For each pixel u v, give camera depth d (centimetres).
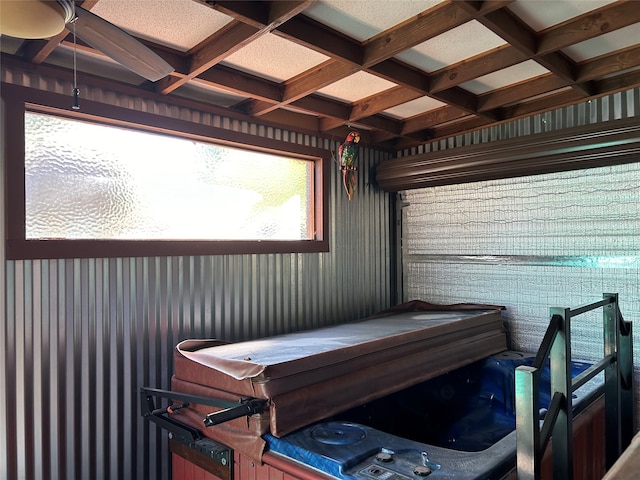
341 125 415
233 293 358
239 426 234
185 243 325
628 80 330
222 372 245
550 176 397
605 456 291
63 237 279
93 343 282
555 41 254
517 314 418
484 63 289
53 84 271
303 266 412
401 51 257
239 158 377
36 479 258
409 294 497
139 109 307
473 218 445
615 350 286
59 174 279
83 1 206
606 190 368
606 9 235
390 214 509
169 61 272
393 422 307
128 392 296
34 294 260
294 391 235
